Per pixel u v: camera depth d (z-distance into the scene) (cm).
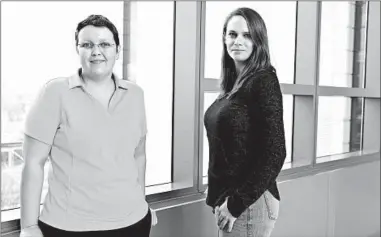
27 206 142
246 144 173
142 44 230
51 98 143
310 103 324
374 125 404
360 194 372
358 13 385
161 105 243
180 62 244
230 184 177
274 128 167
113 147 148
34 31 189
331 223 338
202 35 241
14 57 185
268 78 170
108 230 147
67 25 197
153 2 234
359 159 380
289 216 296
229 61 189
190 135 244
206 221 243
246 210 176
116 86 152
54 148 147
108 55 146
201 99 244
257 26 175
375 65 392
